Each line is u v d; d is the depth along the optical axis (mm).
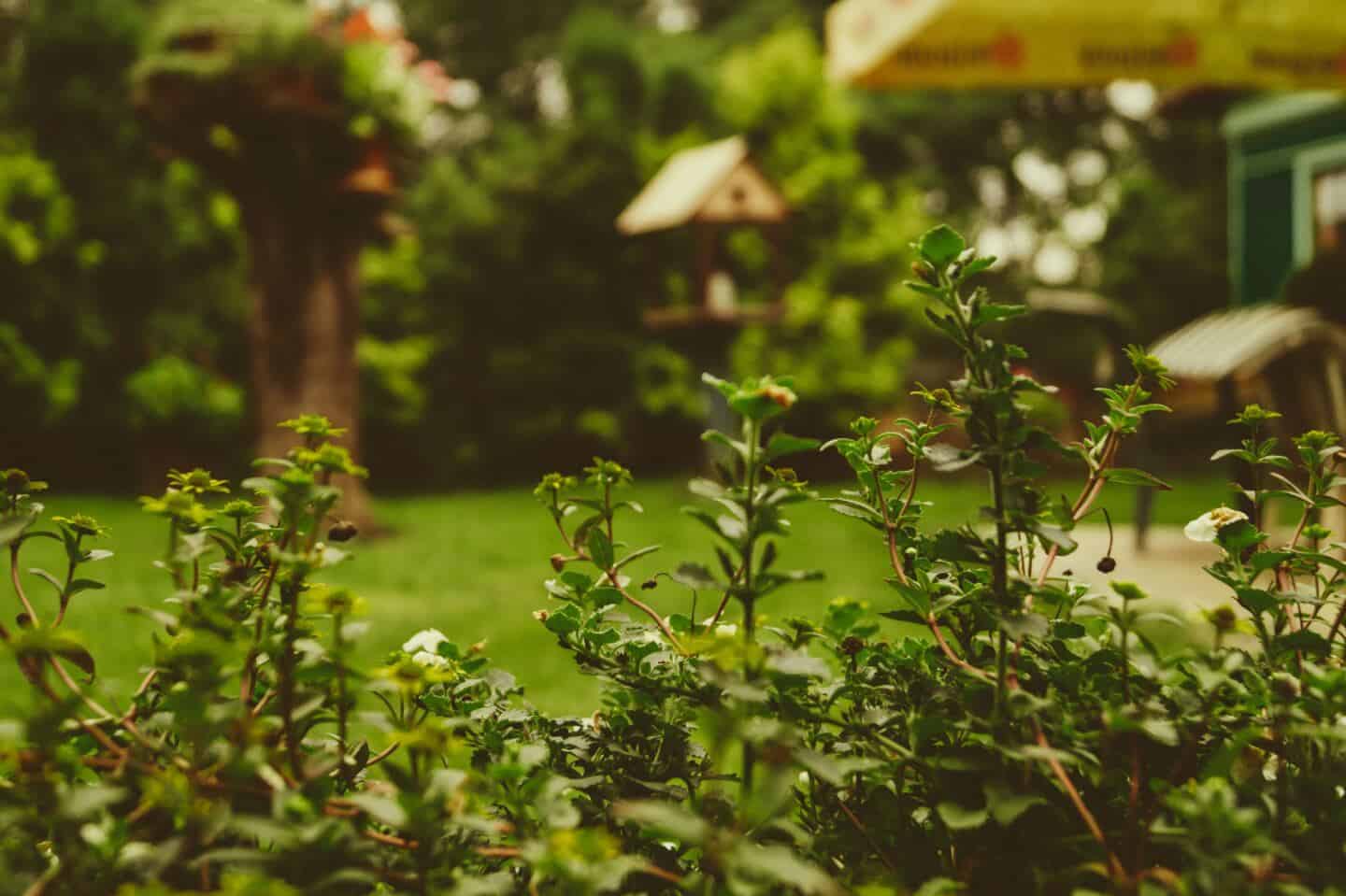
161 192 12992
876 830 1376
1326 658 1329
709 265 9945
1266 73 4574
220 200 13234
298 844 1042
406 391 14367
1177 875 1265
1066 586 1459
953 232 1205
